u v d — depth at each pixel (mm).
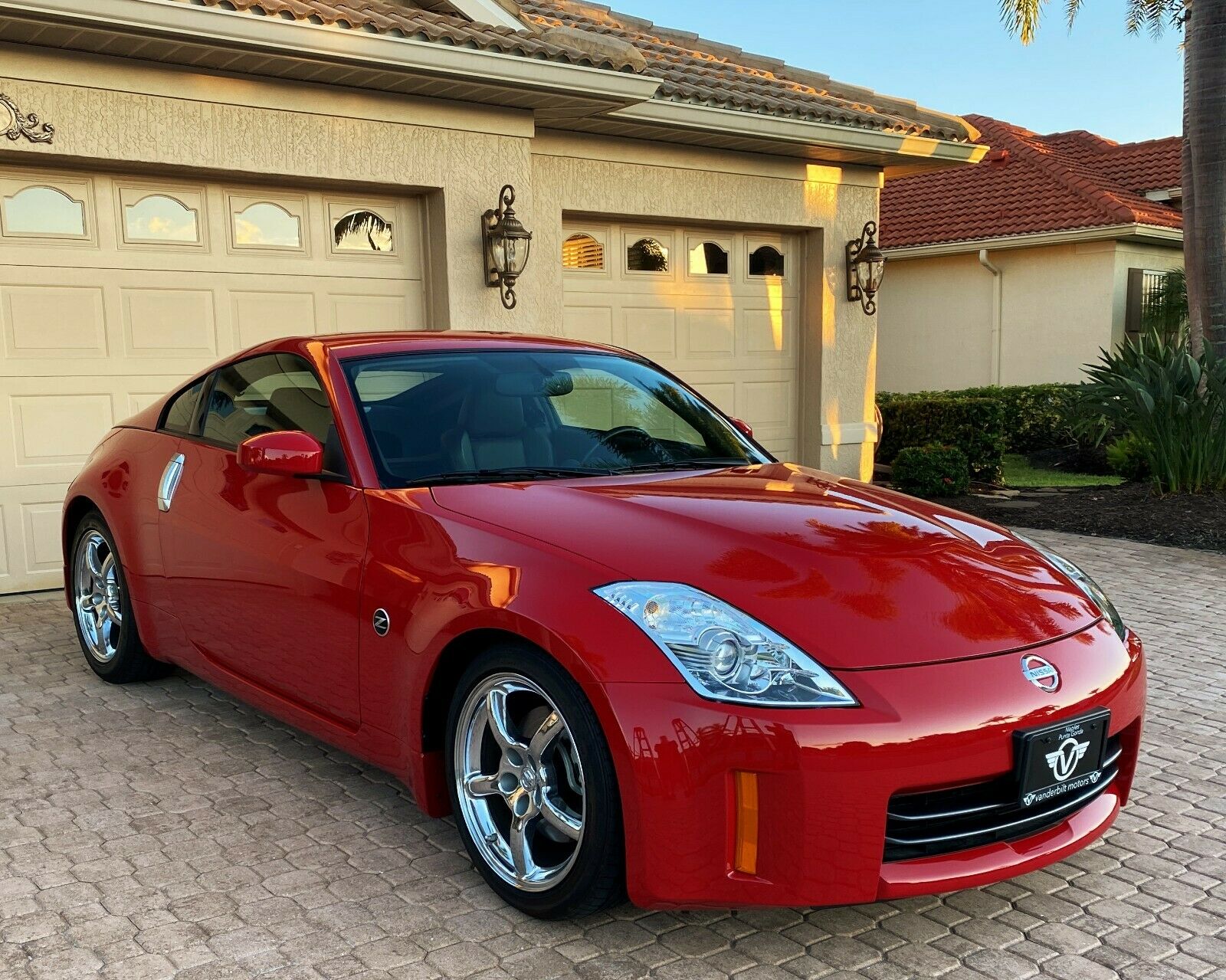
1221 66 9758
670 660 2332
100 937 2535
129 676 4398
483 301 7570
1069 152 19547
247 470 3559
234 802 3320
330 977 2379
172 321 6535
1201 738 3994
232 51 5930
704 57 10352
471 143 7348
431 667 2736
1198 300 10117
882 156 9523
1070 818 2656
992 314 16328
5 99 5672
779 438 10039
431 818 3219
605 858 2396
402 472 3168
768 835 2279
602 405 3729
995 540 3104
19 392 6051
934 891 2354
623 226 8797
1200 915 2713
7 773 3537
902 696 2318
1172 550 7789
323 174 6781
